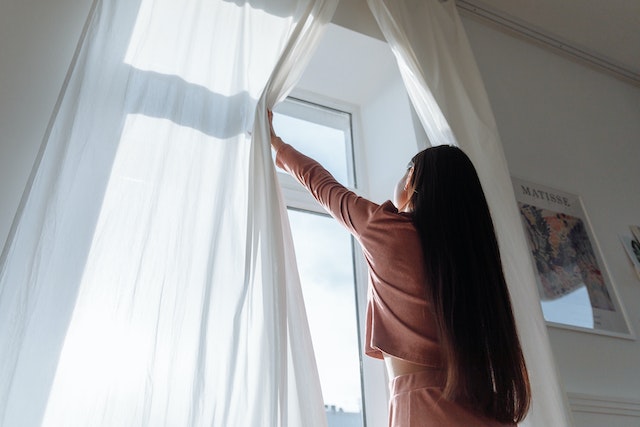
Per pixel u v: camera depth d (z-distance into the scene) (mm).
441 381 794
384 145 1763
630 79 2795
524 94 2250
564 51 2582
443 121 1497
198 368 851
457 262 850
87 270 870
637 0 2336
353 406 1372
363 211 988
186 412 821
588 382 1594
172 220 982
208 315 907
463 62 1831
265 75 1296
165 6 1243
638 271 1973
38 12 1142
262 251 992
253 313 951
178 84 1131
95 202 921
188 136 1083
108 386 797
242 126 1155
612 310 1803
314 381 938
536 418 1183
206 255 974
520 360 849
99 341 832
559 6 2367
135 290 883
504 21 2389
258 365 892
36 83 1075
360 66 1806
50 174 899
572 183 2096
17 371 757
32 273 816
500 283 888
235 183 1073
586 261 1871
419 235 913
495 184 1490
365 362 1438
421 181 994
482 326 807
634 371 1712
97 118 995
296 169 1156
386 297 899
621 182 2279
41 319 805
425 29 1794
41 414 746
